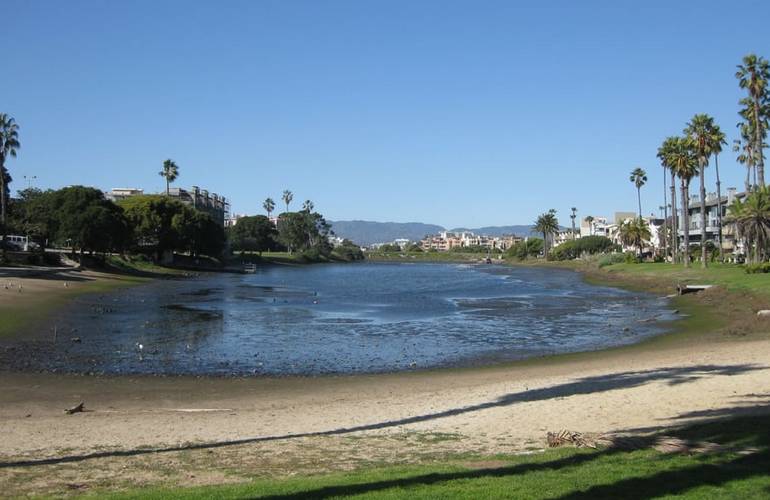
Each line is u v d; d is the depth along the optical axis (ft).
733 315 137.59
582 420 49.03
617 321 138.82
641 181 452.76
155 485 33.81
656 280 262.06
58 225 277.03
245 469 37.37
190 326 123.13
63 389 66.54
